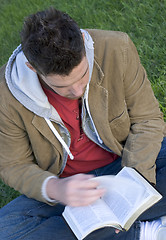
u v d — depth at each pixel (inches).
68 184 60.2
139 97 70.0
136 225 72.8
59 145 68.7
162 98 99.4
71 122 66.8
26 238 69.0
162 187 72.2
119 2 130.6
